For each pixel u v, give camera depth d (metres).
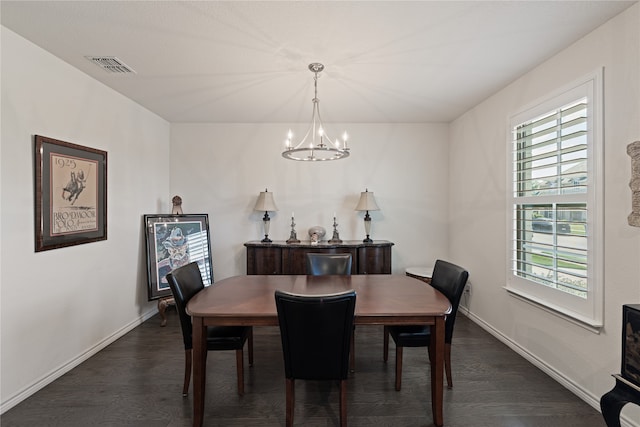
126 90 3.05
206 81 2.82
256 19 1.90
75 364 2.54
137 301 3.46
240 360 2.17
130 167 3.33
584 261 2.07
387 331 2.62
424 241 4.23
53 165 2.33
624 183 1.81
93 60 2.43
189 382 2.19
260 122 4.17
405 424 1.87
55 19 1.90
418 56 2.35
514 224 2.81
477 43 2.17
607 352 1.91
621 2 1.73
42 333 2.25
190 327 2.14
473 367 2.51
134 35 2.08
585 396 2.06
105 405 2.04
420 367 2.53
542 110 2.44
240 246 4.22
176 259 3.71
